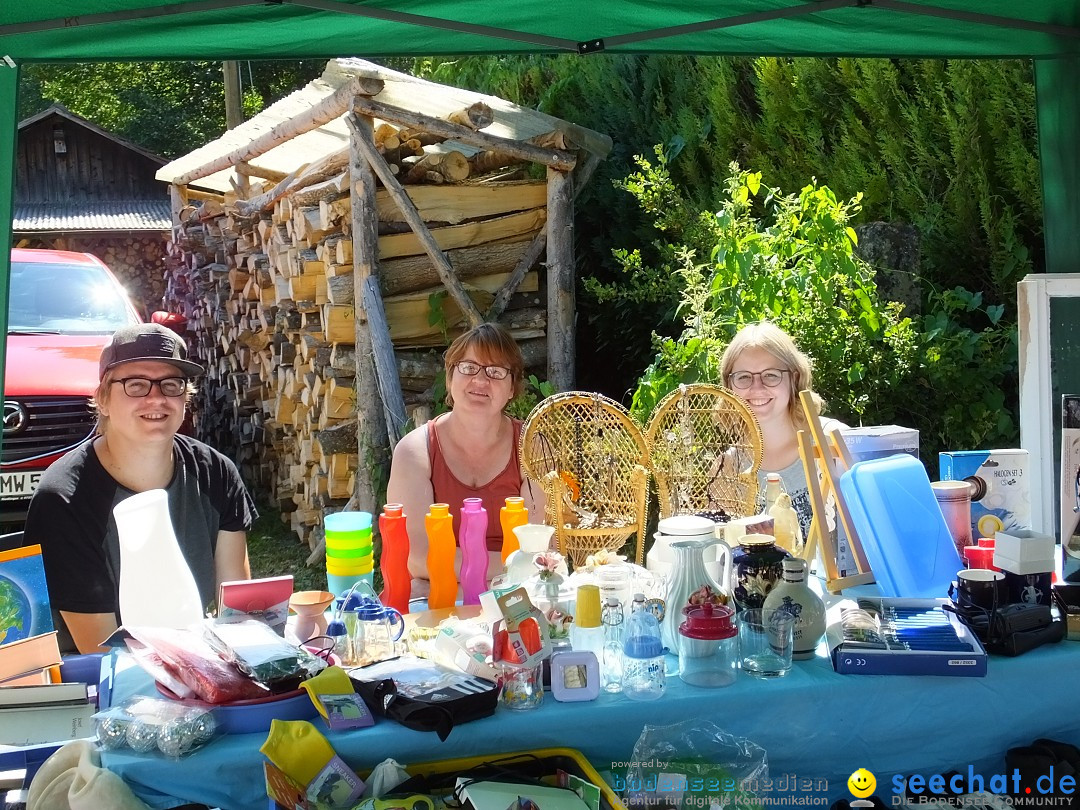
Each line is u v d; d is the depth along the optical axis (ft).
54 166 73.56
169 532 7.84
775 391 10.94
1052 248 12.23
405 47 11.60
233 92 54.19
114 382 9.55
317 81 25.03
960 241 17.34
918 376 15.99
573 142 20.01
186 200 34.86
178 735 6.31
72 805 6.04
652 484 16.44
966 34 11.67
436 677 7.09
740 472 11.11
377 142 18.60
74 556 9.51
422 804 6.07
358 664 7.45
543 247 20.40
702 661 7.20
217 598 10.41
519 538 8.42
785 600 7.53
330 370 19.61
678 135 21.66
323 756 6.33
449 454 10.95
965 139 16.83
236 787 6.42
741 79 21.22
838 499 8.80
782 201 16.58
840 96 19.26
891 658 7.28
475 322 19.10
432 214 19.30
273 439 24.79
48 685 7.24
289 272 21.21
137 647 7.11
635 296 20.22
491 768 6.51
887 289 16.76
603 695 7.12
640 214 22.31
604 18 11.02
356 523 8.61
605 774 6.88
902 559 8.44
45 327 21.18
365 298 18.15
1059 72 11.84
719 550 7.99
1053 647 7.77
